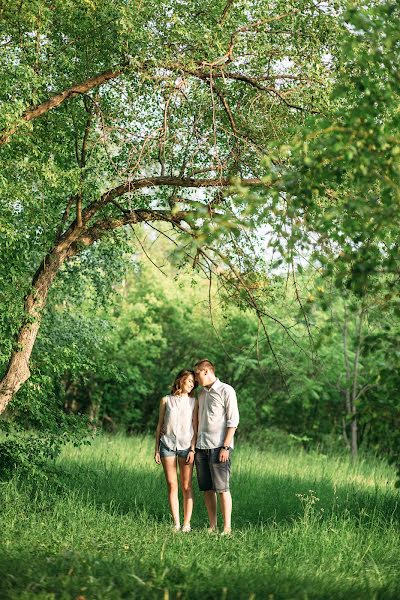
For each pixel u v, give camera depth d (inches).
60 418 539.2
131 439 979.3
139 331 1251.2
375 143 262.1
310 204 275.9
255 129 489.1
